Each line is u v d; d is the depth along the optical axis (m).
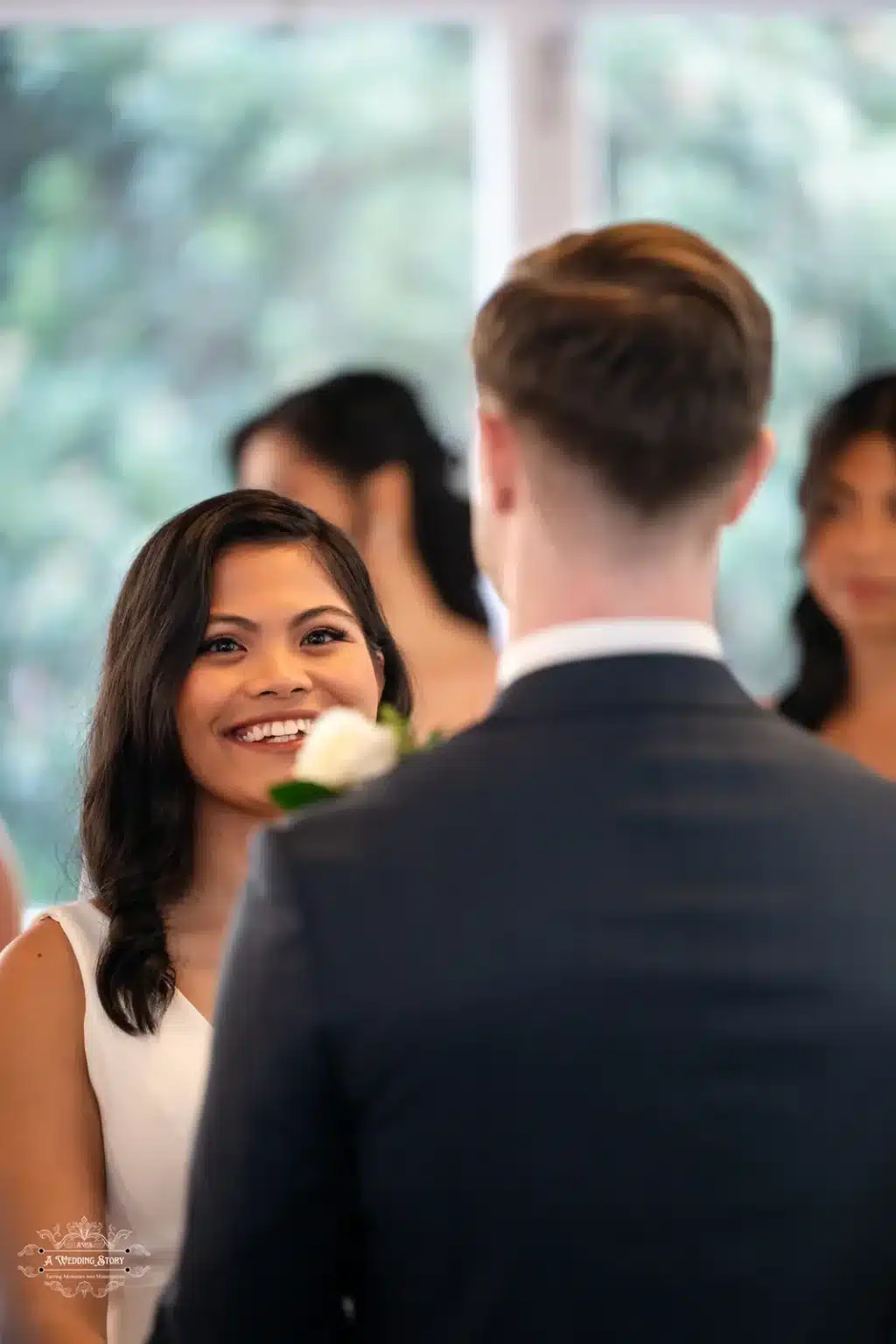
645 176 6.12
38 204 5.97
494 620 5.50
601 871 1.86
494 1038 1.82
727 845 1.87
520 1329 1.84
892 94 6.17
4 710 6.00
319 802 2.12
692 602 1.97
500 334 1.96
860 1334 1.88
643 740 1.91
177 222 6.00
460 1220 1.85
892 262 6.18
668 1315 1.82
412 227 6.06
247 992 1.90
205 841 3.05
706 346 1.90
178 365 6.02
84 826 3.13
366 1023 1.85
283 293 6.04
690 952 1.83
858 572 4.52
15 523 5.99
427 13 5.98
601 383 1.88
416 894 1.87
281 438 5.00
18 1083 2.88
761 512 6.20
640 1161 1.81
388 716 2.19
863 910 1.86
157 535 3.05
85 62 5.96
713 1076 1.81
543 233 6.07
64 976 2.98
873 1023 1.83
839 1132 1.83
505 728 1.95
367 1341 1.97
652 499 1.91
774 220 6.16
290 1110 1.87
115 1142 2.89
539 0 5.97
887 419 4.50
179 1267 1.98
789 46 6.14
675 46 6.11
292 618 2.97
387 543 4.98
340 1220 1.94
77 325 6.00
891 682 4.63
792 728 2.00
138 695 2.99
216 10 5.93
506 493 2.00
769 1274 1.82
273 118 6.02
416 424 5.04
